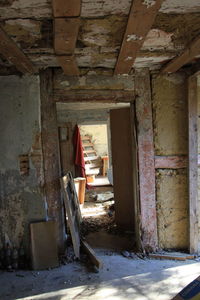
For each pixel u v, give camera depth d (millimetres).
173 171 3271
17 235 3109
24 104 3055
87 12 1687
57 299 2400
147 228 3291
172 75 3189
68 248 3389
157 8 1559
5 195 3107
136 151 3254
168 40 2211
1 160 3084
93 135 10461
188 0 1576
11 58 2453
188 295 1296
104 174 9531
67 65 2648
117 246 3635
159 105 3217
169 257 3146
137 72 3162
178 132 3238
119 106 5859
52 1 1430
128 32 1891
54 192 3168
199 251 3221
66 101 3166
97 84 3141
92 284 2637
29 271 2943
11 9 1631
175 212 3303
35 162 3092
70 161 6840
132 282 2654
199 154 3203
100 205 5980
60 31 1814
